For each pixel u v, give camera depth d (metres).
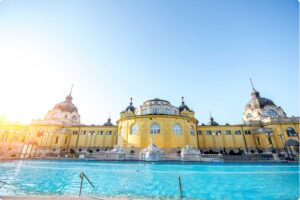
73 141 49.16
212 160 26.94
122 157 29.86
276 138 39.44
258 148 42.38
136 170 17.67
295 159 29.23
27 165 22.00
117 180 13.60
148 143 34.91
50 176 14.85
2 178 13.58
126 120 40.19
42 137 47.09
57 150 45.41
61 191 10.05
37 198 6.49
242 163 25.03
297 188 11.25
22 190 10.05
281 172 16.72
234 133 45.25
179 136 36.66
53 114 53.72
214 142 45.25
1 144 45.09
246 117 52.03
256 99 51.09
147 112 42.22
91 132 49.88
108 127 49.75
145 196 9.30
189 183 12.70
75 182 12.70
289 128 39.44
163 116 37.09
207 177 14.79
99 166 21.58
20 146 46.06
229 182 13.03
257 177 14.78
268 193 10.12
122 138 39.38
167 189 10.94
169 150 33.44
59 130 48.62
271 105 47.81
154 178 14.37
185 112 48.84
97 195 9.34
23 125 51.62
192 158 27.12
